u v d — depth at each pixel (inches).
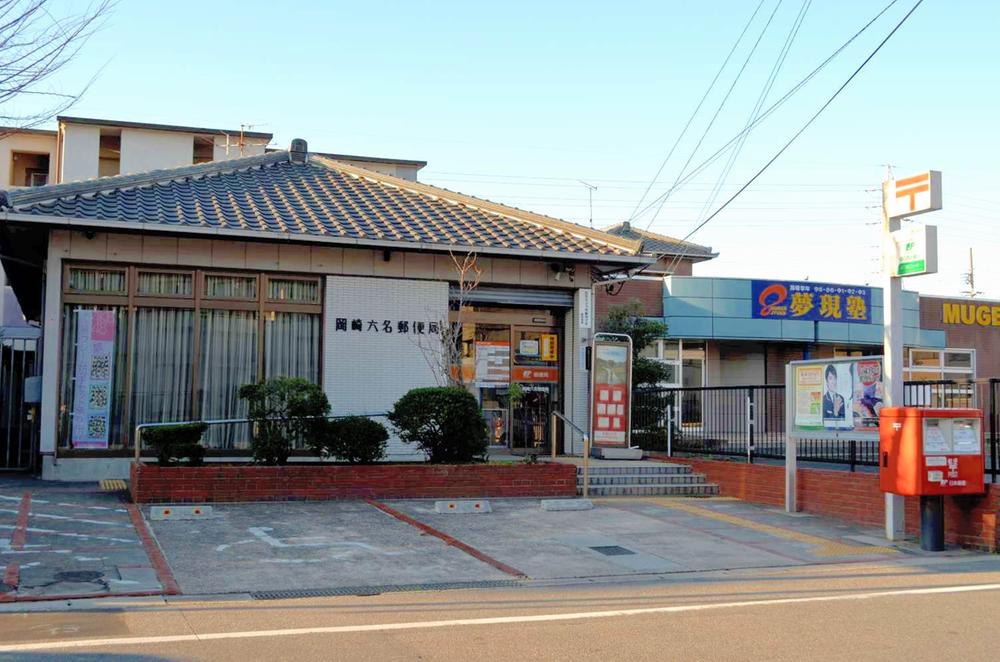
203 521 498.0
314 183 825.5
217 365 683.4
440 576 398.9
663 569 423.2
